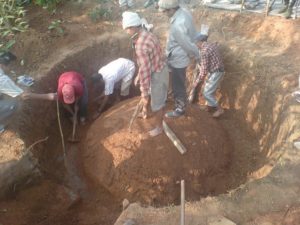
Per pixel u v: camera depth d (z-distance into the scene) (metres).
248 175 5.89
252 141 6.43
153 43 4.91
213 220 4.32
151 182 5.67
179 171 5.74
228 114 6.91
